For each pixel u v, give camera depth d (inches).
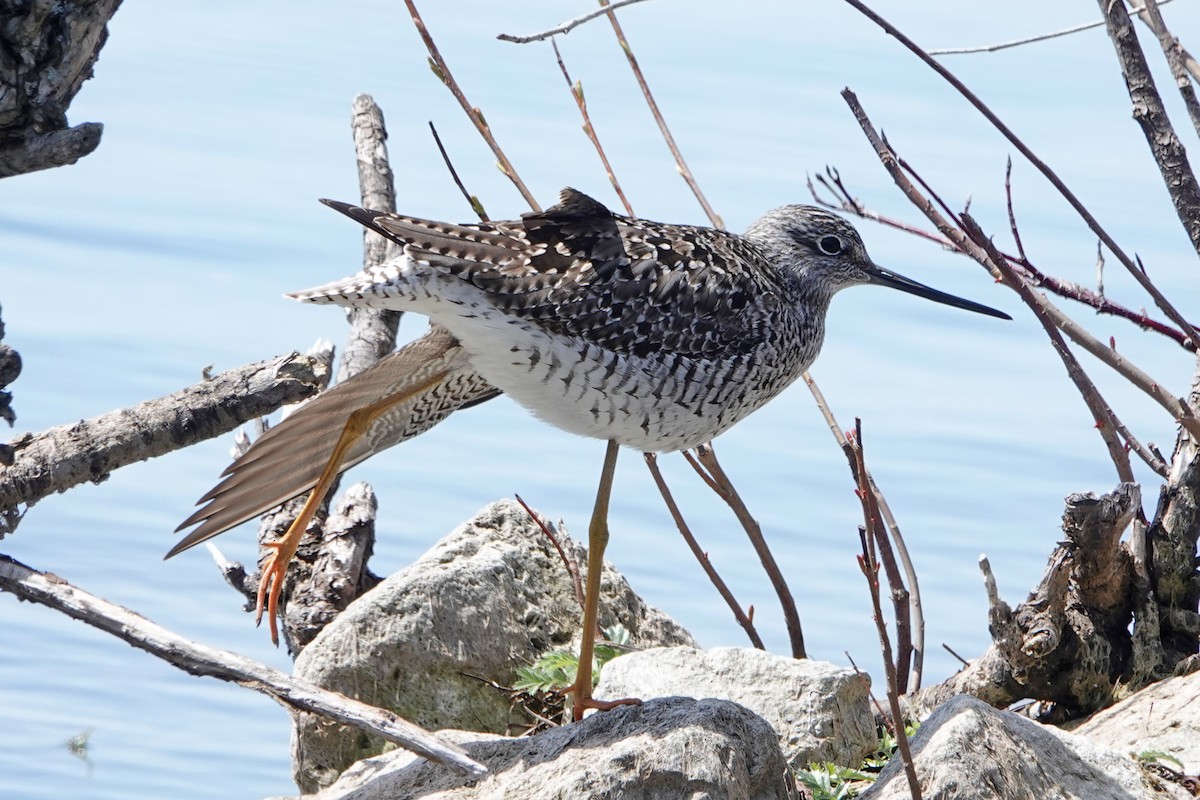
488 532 512.1
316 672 460.1
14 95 360.2
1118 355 451.5
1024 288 438.9
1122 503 439.8
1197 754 406.6
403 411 458.0
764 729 364.2
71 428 410.9
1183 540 469.4
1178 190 433.7
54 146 366.9
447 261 393.7
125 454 410.3
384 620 468.8
